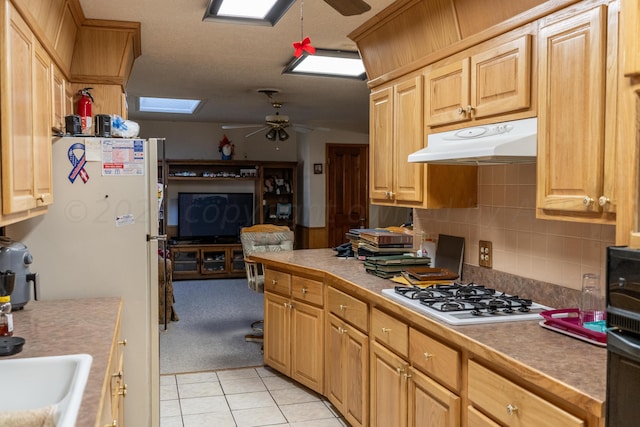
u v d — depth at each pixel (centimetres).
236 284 786
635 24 138
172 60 432
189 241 846
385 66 332
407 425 237
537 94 203
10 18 165
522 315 216
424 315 219
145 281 280
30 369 168
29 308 247
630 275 116
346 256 400
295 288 366
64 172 268
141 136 841
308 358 354
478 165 282
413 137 289
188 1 295
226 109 713
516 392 166
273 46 387
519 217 259
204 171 866
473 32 244
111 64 349
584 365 158
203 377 391
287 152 913
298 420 318
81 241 272
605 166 172
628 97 142
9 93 162
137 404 281
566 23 187
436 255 326
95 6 303
